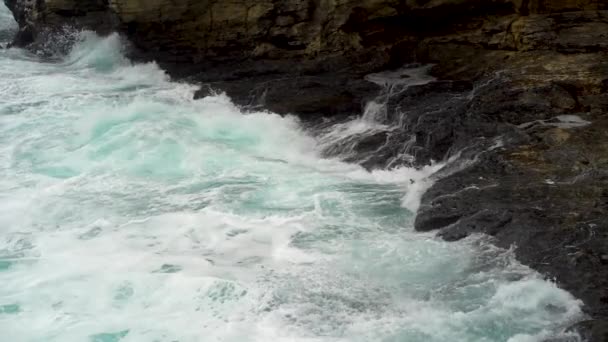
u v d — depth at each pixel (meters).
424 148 11.35
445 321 6.98
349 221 9.55
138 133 13.02
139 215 9.94
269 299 7.52
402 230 9.25
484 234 8.58
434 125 11.53
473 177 9.81
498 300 7.27
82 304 7.49
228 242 9.02
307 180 11.24
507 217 8.63
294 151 12.77
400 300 7.46
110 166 11.89
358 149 12.10
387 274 8.01
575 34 12.68
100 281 7.96
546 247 7.92
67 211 10.10
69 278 8.05
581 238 7.90
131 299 7.57
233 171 11.69
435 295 7.50
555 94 11.15
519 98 11.27
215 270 8.23
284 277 8.02
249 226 9.50
